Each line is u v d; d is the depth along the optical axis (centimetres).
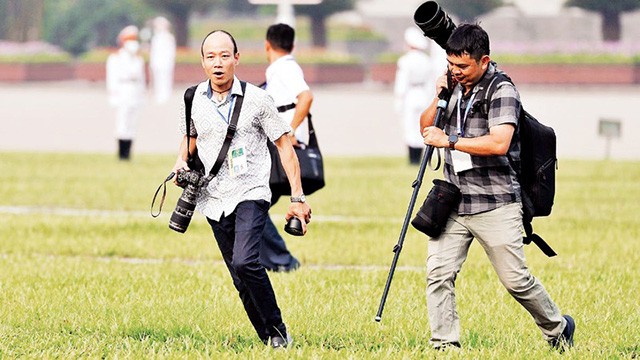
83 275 2377
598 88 12338
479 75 1591
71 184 4247
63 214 3453
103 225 3200
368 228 3186
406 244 2903
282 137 1625
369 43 17188
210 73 1593
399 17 18125
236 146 1608
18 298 2088
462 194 1622
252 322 1694
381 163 5338
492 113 1577
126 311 1962
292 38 2394
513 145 1616
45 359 1623
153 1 15900
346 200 3847
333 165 5175
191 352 1652
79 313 1948
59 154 5594
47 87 12575
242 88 1611
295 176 1631
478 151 1570
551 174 1631
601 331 1864
